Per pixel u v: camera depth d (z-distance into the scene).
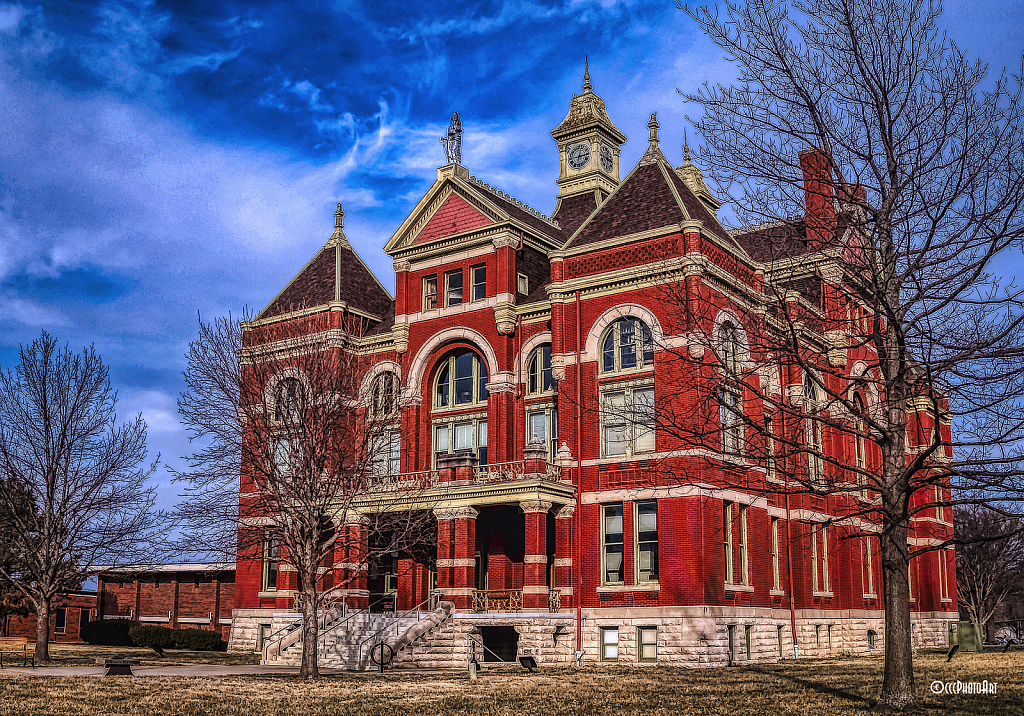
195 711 20.78
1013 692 22.08
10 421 35.94
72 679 26.44
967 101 18.78
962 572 63.84
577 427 36.72
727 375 22.06
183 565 55.03
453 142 44.28
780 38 19.84
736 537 35.94
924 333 18.95
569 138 51.44
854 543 44.16
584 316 37.47
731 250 37.09
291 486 30.20
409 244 43.94
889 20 19.34
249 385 31.78
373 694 23.62
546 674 29.23
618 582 35.00
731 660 33.75
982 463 18.28
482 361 41.56
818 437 41.78
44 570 35.53
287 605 42.22
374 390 37.69
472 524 36.09
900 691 19.80
